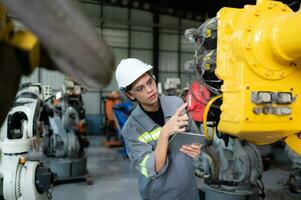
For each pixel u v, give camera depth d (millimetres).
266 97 715
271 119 730
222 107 772
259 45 703
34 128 1740
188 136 1105
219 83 939
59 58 327
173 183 1385
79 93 3764
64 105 3785
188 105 1074
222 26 772
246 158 2828
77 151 4004
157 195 1421
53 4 299
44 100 2508
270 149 5246
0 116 387
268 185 3869
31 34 346
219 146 2820
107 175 4297
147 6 8945
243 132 717
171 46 9320
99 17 8477
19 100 1862
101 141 7430
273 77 728
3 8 399
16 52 349
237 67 727
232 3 4941
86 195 3426
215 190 2832
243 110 703
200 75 1003
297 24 625
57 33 302
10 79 362
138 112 1389
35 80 7234
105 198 3340
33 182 1563
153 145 1359
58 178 3721
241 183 2879
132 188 3703
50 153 4121
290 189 3602
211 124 933
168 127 1093
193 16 9508
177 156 1382
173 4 9055
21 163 1605
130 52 8875
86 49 314
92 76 331
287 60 712
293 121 760
